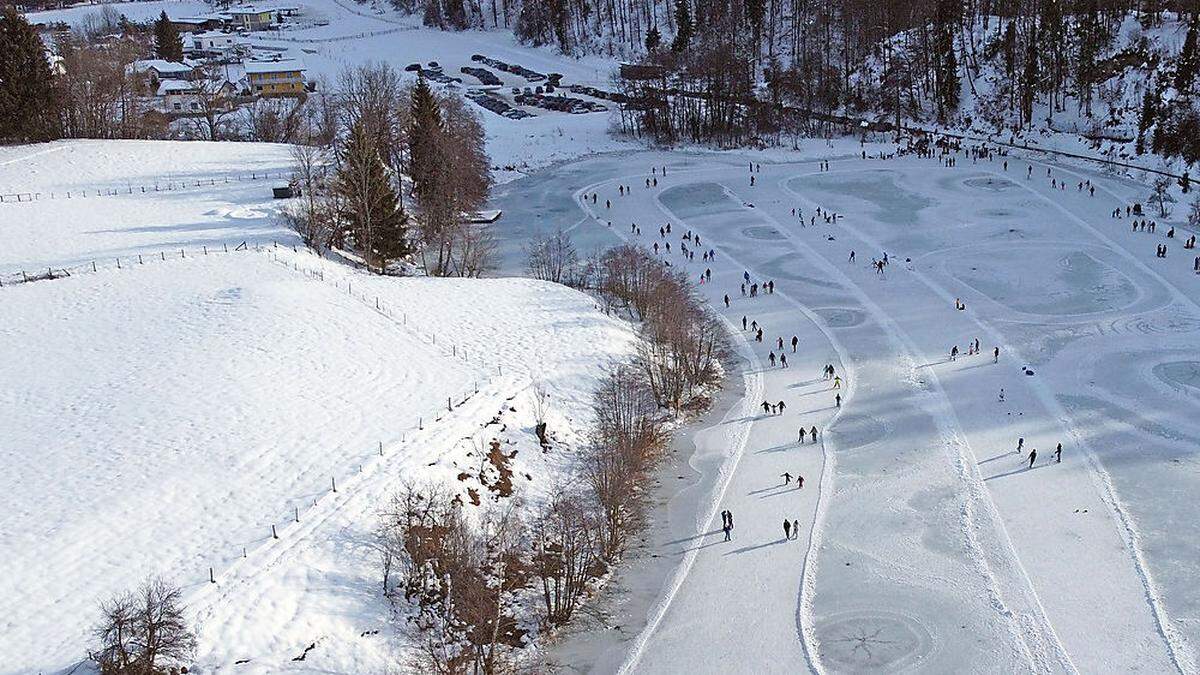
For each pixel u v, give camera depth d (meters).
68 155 152.75
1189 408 89.12
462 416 80.56
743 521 75.88
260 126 188.25
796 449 85.75
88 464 69.69
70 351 86.31
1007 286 121.88
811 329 111.62
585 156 199.50
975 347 103.69
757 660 61.66
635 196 170.25
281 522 66.00
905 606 65.56
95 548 61.66
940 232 144.38
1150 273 123.12
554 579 67.31
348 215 121.19
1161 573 67.38
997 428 87.44
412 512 67.69
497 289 110.75
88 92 176.38
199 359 84.75
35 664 52.38
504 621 64.00
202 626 56.97
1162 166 166.50
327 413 78.88
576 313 106.00
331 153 157.38
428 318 99.81
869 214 154.88
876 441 86.38
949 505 76.31
